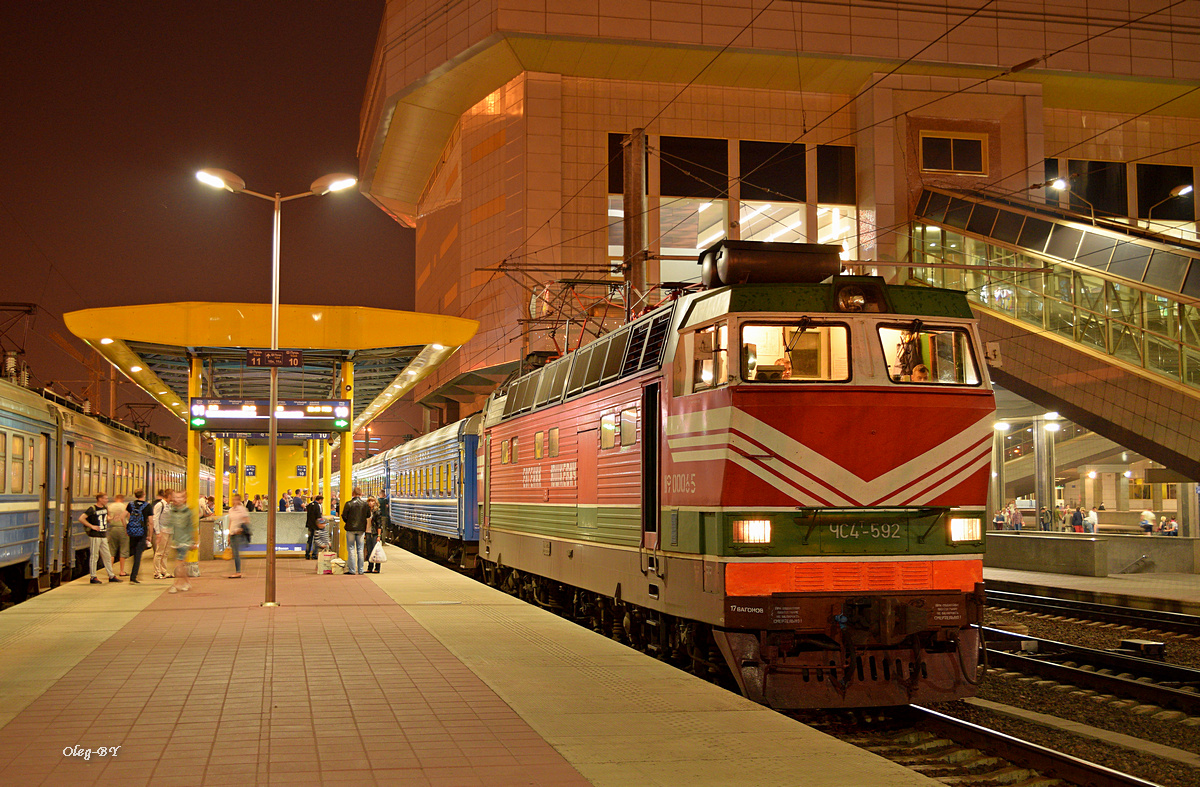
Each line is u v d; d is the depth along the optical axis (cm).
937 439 902
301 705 762
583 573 1297
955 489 909
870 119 4444
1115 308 2580
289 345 1930
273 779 561
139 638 1112
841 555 883
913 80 4475
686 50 4272
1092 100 4775
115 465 2467
